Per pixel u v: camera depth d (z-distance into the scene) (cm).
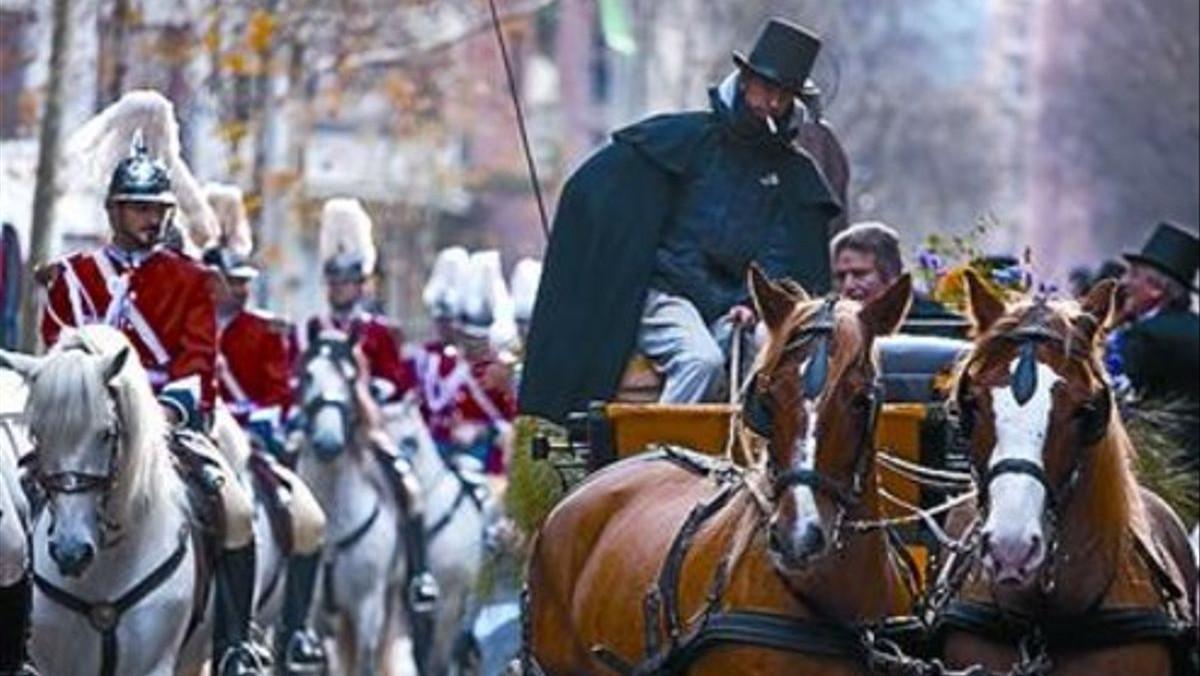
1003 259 2152
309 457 2942
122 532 2039
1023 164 8406
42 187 3188
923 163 8444
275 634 2734
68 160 2580
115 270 2164
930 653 1792
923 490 1894
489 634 2720
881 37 8544
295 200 4531
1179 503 2155
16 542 1894
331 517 2955
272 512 2520
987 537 1700
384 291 5628
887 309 1747
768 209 2088
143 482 2036
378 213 6353
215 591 2159
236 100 4050
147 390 2038
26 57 3744
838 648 1753
